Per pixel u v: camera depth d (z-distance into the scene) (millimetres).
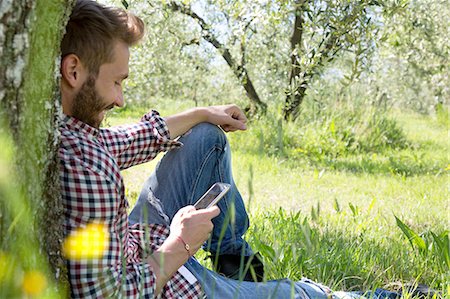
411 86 13523
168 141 2402
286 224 3904
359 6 3883
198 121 2525
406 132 10977
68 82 1812
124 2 3623
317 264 3035
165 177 2461
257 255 2641
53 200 1646
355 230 4074
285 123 8898
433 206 5227
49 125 1588
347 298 2447
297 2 4449
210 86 12219
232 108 2621
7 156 1305
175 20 9062
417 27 9125
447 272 3084
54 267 1643
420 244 3391
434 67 11438
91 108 1858
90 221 1769
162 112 12867
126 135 2314
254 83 10906
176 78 11781
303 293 2314
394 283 2973
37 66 1505
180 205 2434
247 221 2625
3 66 1406
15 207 1366
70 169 1746
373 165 7656
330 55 4457
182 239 1940
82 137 1825
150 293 1851
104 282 1773
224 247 2568
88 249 1752
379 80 12891
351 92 9828
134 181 5941
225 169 2539
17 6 1404
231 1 6297
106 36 1819
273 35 9789
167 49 9453
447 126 12578
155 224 2344
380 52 9961
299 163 7547
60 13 1558
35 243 1540
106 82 1859
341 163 7793
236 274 2617
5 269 1417
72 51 1803
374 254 3402
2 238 1408
